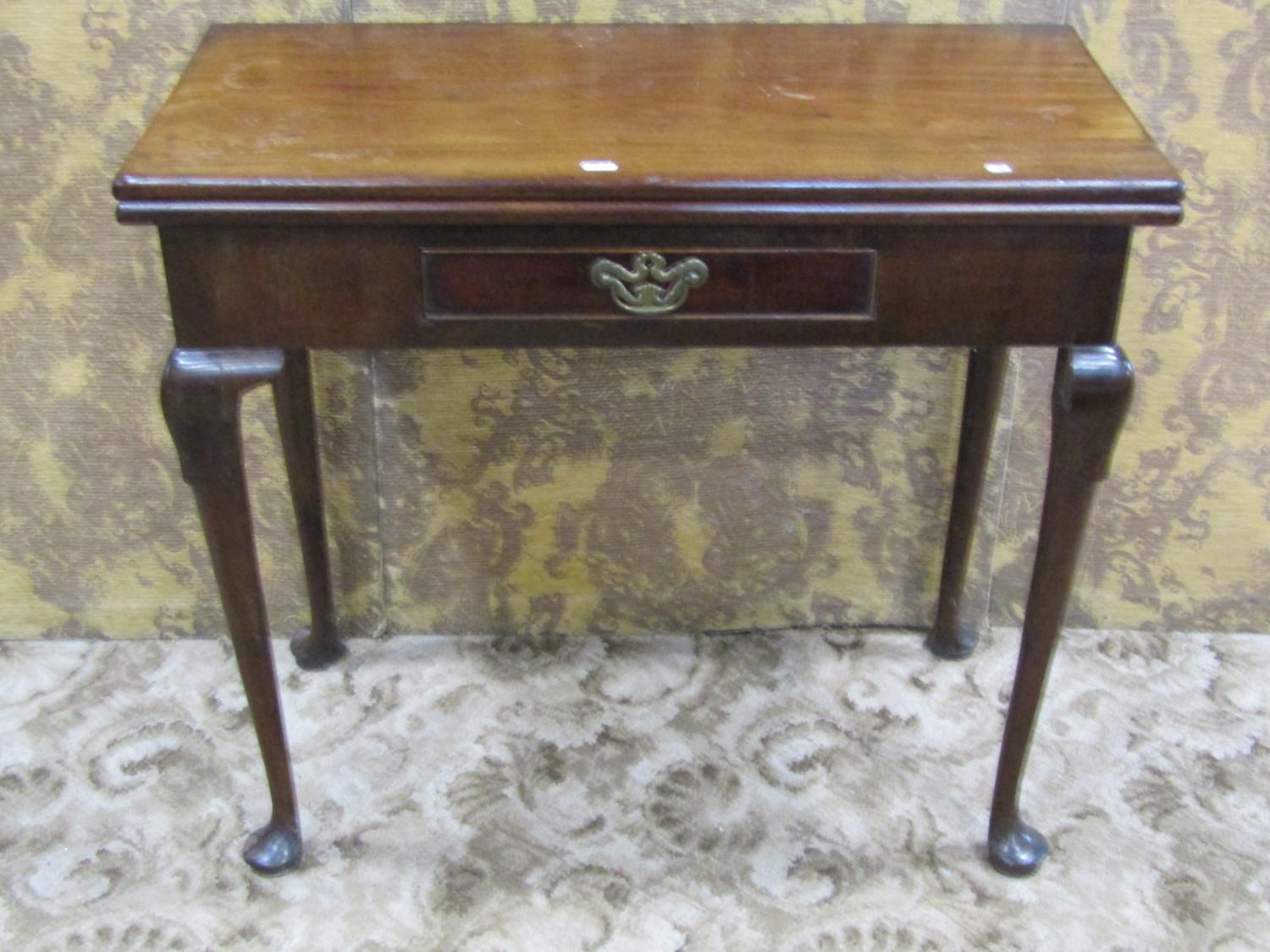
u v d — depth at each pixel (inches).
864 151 39.0
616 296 39.0
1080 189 37.1
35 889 49.5
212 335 39.5
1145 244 54.4
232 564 43.9
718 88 43.8
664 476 58.9
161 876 50.2
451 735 56.5
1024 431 58.1
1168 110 52.4
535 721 57.4
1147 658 61.2
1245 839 52.1
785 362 56.2
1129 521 60.6
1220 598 62.2
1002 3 50.7
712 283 39.1
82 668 60.2
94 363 56.1
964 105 42.4
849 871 50.5
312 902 49.2
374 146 39.0
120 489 58.8
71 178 52.5
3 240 53.5
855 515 60.0
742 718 57.6
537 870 50.4
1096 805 53.5
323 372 55.3
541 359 55.8
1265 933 48.3
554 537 60.2
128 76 51.0
